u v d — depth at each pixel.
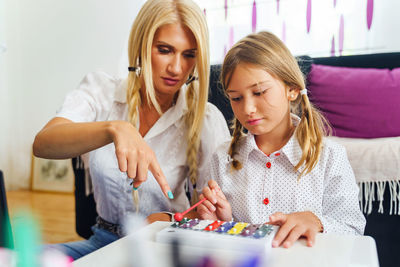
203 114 0.93
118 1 2.92
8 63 3.15
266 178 0.83
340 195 0.79
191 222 0.52
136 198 0.94
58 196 2.87
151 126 1.00
